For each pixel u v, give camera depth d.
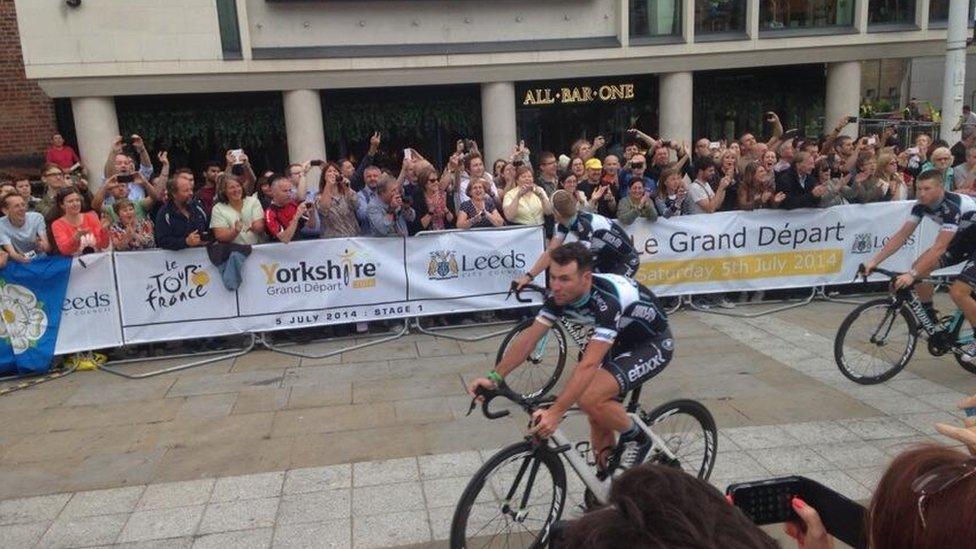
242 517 3.45
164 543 3.25
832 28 13.07
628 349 3.24
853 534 1.27
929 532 0.83
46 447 4.39
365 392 5.14
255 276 6.15
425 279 6.51
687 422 3.47
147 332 6.02
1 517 3.54
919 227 7.29
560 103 12.80
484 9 12.13
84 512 3.56
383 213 6.33
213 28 10.86
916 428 4.22
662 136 12.95
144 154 7.18
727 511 0.88
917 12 13.16
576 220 4.52
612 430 3.10
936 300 7.22
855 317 4.89
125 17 10.52
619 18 12.38
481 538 2.96
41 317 5.74
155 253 5.93
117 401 5.16
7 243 5.60
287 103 11.52
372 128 12.45
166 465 4.07
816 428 4.26
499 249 6.62
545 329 3.01
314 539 3.24
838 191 7.21
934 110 13.88
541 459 2.98
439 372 5.52
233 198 6.04
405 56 11.63
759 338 6.16
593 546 0.81
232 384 5.43
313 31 11.62
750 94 13.80
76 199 5.84
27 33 10.24
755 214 7.04
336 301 6.36
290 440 4.35
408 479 3.78
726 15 12.72
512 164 7.08
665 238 6.95
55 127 11.76
